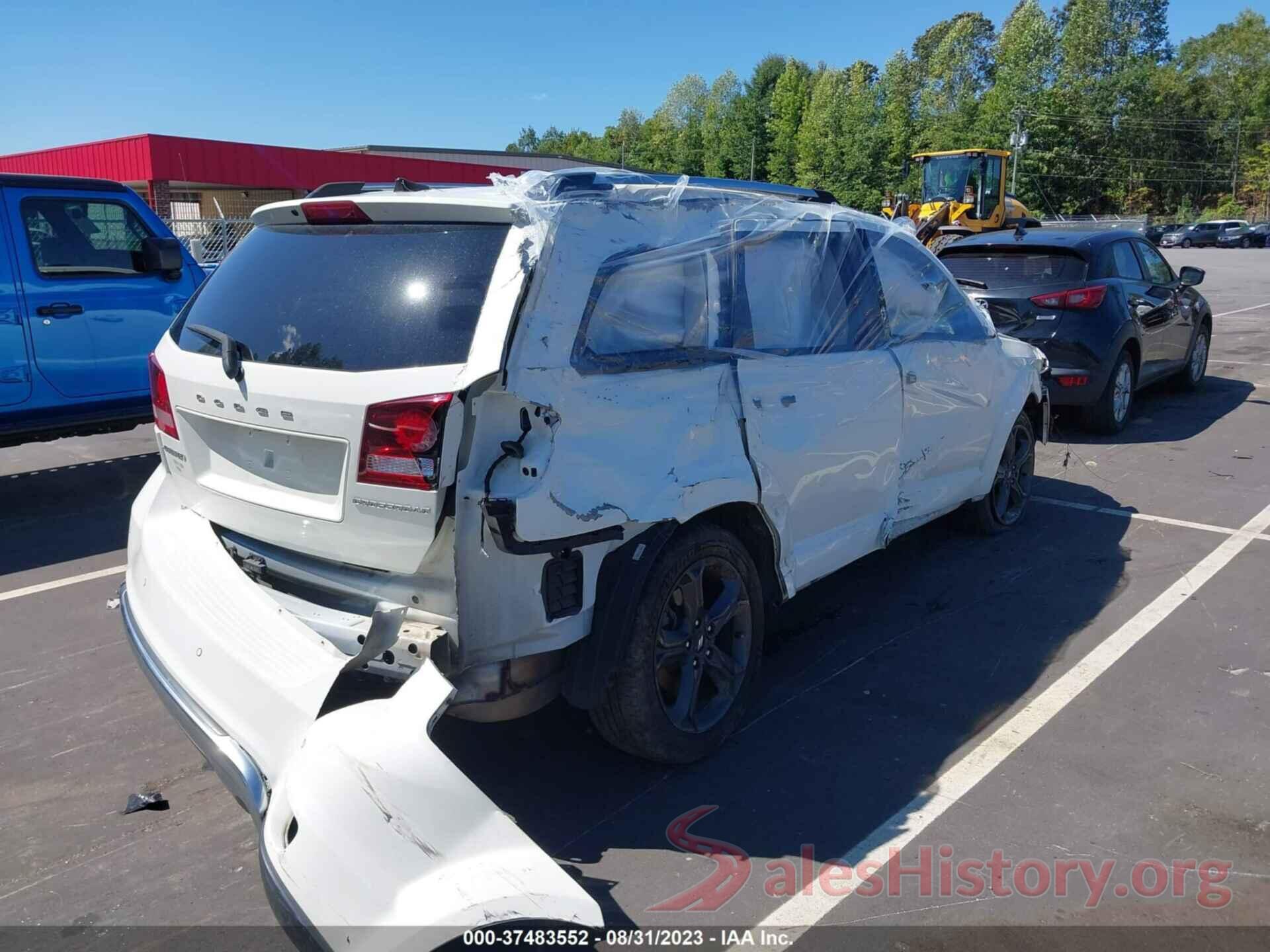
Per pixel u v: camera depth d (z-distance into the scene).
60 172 30.66
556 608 2.86
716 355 3.37
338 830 2.29
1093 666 4.22
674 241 3.25
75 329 6.70
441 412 2.54
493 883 2.28
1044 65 66.00
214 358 3.12
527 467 2.69
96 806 3.33
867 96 69.12
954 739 3.65
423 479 2.56
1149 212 78.62
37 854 3.07
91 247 6.84
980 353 5.14
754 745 3.62
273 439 2.93
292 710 2.60
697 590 3.34
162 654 3.06
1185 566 5.36
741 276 3.55
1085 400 8.23
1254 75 86.38
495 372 2.57
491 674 2.82
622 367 2.98
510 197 2.82
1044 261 8.33
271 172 29.69
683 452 3.16
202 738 2.73
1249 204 82.44
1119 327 8.18
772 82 98.19
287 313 2.99
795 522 3.78
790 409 3.65
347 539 2.79
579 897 2.34
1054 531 5.98
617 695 3.13
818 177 71.69
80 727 3.85
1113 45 77.25
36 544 6.09
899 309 4.55
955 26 82.56
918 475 4.69
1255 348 13.91
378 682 2.90
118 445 8.80
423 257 2.85
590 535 2.86
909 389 4.45
